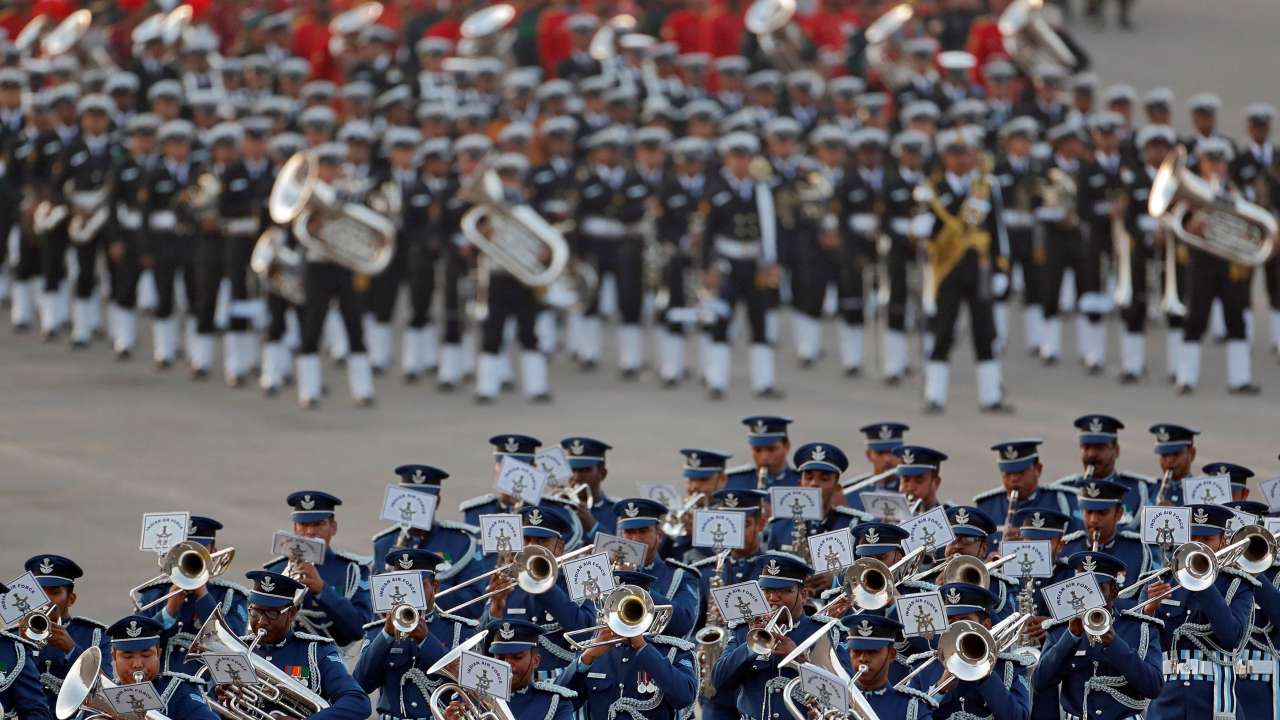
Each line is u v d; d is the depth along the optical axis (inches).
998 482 2844.5
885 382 3713.1
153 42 4434.1
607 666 1568.7
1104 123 3784.5
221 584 1660.9
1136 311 3663.9
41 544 2512.3
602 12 5113.2
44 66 4448.8
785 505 1803.6
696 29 5137.8
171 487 2834.6
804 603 1694.1
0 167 4089.6
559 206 3806.6
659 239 3688.5
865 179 3759.8
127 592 2304.4
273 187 3555.6
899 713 1470.2
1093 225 3757.4
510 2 5221.5
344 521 2637.8
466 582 1684.3
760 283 3543.3
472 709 1457.9
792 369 3870.6
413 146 3646.7
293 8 4995.1
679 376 3705.7
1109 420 2043.6
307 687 1517.0
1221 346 3988.7
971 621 1446.9
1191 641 1704.0
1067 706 1614.2
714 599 1512.1
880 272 3836.1
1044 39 4845.0
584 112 4224.9
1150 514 1694.1
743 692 1572.3
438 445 3147.1
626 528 1710.1
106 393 3526.1
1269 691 1694.1
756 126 4271.7
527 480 1822.1
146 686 1423.5
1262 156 3828.7
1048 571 1644.9
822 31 5073.8
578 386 3718.0
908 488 1948.8
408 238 3646.7
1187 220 3430.1
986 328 3385.8
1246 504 1838.1
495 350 3528.5
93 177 3865.7
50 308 3996.1
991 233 3373.5
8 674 1528.1
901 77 4584.2
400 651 1585.9
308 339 3447.3
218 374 3745.1
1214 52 6476.4
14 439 3132.4
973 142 3489.2
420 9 5108.3
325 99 4234.7
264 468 2965.1
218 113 3969.0
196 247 3644.2
